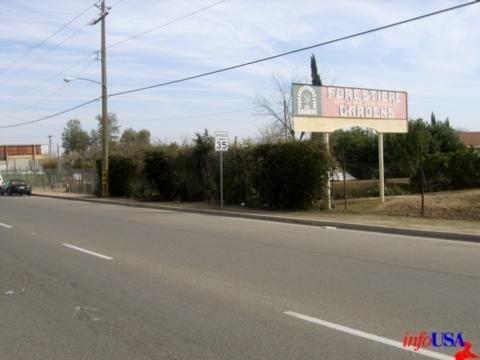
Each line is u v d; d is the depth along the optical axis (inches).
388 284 332.5
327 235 590.2
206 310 278.7
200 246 508.7
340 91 933.2
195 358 209.3
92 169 1755.7
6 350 223.3
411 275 359.3
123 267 403.9
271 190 915.4
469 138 2874.0
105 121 1446.9
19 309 289.1
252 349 217.8
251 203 982.4
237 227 682.2
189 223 739.4
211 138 1138.0
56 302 302.8
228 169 1016.9
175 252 473.1
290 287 327.9
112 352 218.7
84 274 379.9
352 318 259.6
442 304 283.9
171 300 300.8
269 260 425.7
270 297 303.7
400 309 274.7
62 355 216.2
